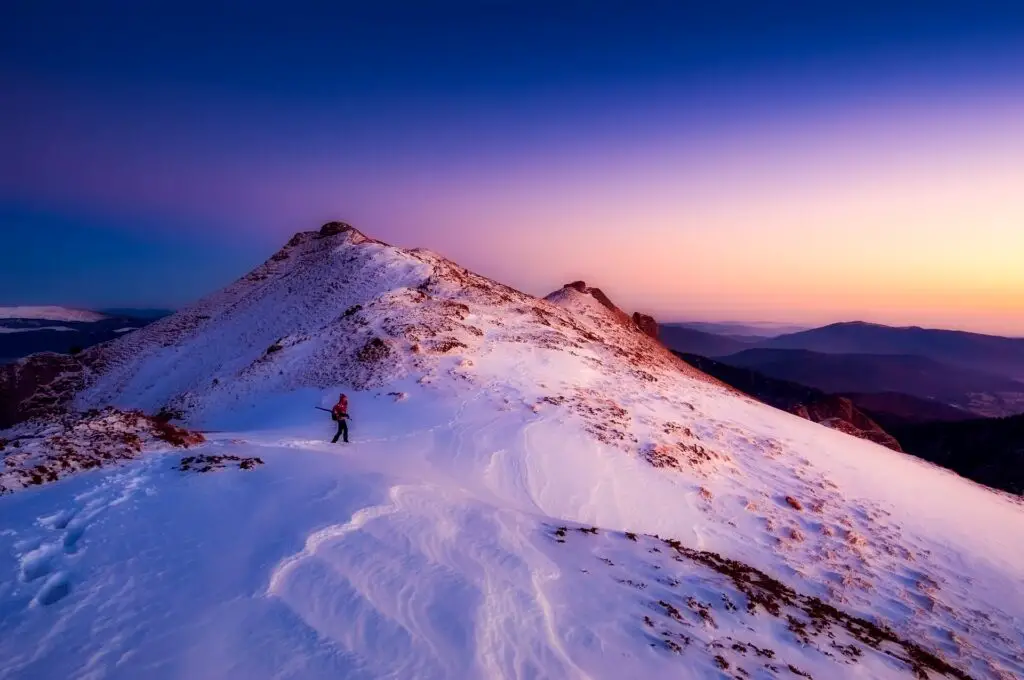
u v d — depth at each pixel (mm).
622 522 17406
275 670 6324
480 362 31344
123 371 49188
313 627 7176
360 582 8430
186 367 47281
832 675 9312
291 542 9352
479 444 20797
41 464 12008
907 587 17688
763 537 18922
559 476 19219
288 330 47250
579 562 11469
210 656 6449
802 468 27266
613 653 8086
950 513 25484
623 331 66312
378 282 51625
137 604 7395
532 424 23203
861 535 21031
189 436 16453
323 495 11828
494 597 8734
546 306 57594
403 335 33188
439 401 25328
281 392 28297
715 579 12641
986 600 17875
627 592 10461
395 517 11297
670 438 25547
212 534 9602
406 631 7379
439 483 15633
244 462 13508
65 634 6664
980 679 12883
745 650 9281
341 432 20234
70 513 10023
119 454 13617
